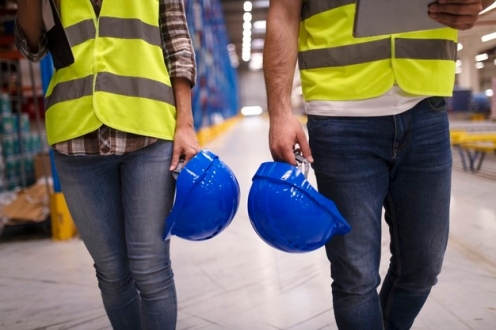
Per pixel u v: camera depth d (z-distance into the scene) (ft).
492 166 11.46
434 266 4.37
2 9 12.29
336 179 4.02
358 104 3.92
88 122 4.25
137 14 4.39
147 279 4.54
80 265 9.53
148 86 4.38
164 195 4.52
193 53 4.79
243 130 64.34
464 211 8.89
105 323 6.89
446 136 4.16
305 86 4.28
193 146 4.56
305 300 7.28
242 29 100.01
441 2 3.17
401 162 4.11
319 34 4.10
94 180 4.53
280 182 3.70
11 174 14.51
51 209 11.53
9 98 14.39
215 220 4.21
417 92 3.87
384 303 4.83
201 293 7.75
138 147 4.38
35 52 4.54
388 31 3.43
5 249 10.99
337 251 4.09
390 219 4.53
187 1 27.73
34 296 8.01
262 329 6.43
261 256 9.45
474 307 6.64
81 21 4.41
